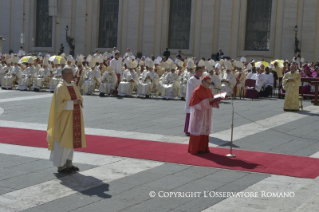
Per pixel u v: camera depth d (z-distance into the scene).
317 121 16.25
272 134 13.91
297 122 16.02
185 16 39.41
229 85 22.77
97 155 11.05
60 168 9.52
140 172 9.60
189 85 13.35
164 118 16.66
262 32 36.69
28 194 8.16
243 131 14.34
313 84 20.48
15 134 13.48
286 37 35.34
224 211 7.33
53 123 9.49
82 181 8.96
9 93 24.70
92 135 13.42
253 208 7.46
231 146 11.18
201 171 9.70
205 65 21.92
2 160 10.48
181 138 13.20
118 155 11.03
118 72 25.23
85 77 24.83
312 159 10.80
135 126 15.00
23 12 45.97
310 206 6.93
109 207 7.52
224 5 37.31
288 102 18.55
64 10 43.78
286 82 18.58
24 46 46.06
